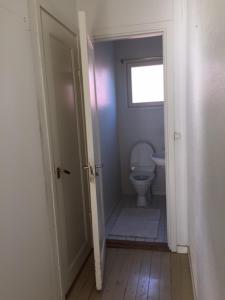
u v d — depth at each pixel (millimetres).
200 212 1430
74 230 2320
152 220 3320
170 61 2361
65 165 2148
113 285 2166
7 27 1394
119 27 2428
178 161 2510
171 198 2547
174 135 2475
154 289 2096
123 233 3012
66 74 2223
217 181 858
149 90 4047
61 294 1980
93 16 2463
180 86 2402
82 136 2564
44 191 1765
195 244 1802
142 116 4121
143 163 4113
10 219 1388
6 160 1365
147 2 2352
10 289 1374
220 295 845
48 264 1804
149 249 2680
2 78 1347
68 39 2281
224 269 760
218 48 807
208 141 1062
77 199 2412
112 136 3826
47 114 1825
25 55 1565
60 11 2105
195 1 1543
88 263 2533
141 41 3939
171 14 2316
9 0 1413
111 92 3791
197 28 1440
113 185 3799
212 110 948
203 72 1189
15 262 1423
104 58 3428
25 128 1553
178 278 2217
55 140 1969
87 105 1927
